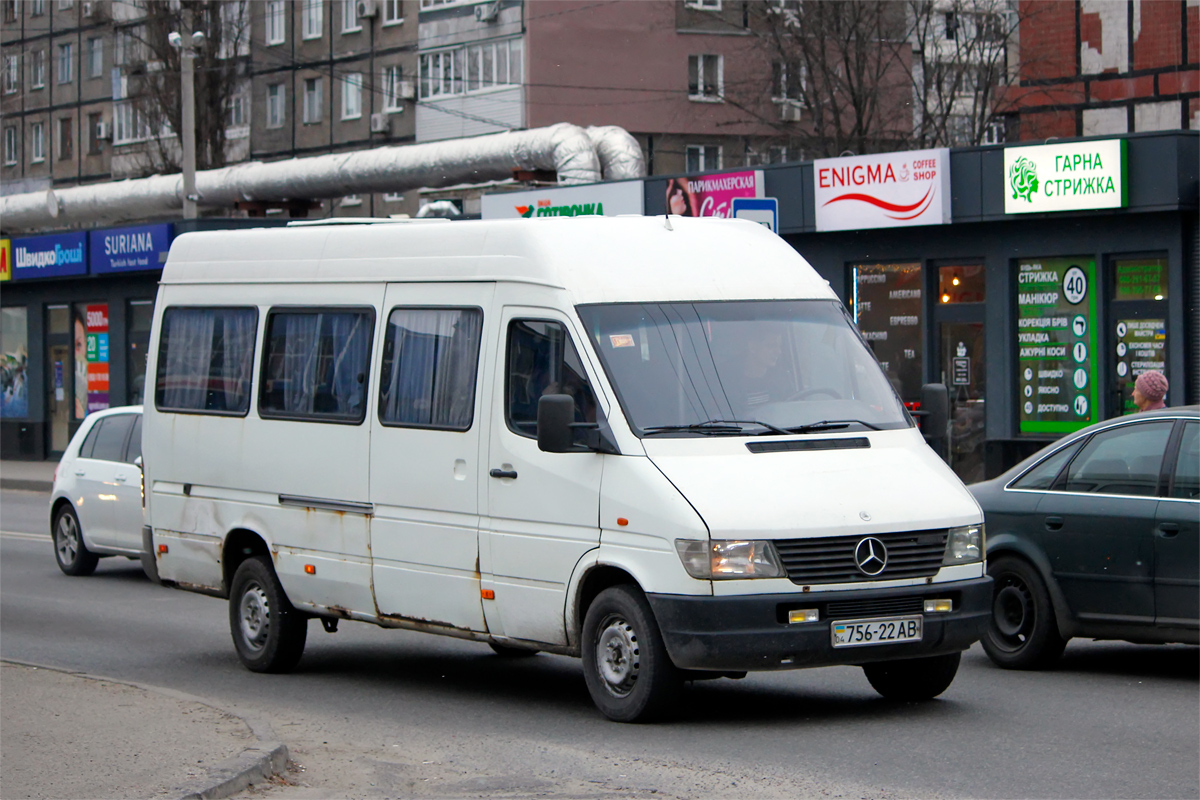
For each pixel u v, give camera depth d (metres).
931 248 21.11
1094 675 9.91
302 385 10.23
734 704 8.96
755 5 51.47
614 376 8.34
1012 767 7.25
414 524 9.30
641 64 54.47
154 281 33.56
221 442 10.77
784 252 9.42
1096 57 37.06
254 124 62.59
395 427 9.47
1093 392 19.69
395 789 7.06
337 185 34.28
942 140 46.53
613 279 8.70
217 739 7.57
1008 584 10.20
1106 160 18.78
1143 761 7.37
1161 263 19.02
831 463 8.22
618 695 8.23
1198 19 35.47
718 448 8.16
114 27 64.75
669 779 7.10
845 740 7.88
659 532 7.86
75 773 6.84
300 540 10.12
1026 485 10.20
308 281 10.30
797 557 7.80
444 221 9.70
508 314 8.89
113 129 67.69
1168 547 9.33
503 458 8.76
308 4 60.53
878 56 47.19
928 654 8.09
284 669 10.54
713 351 8.60
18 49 71.69
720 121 55.88
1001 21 44.12
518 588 8.67
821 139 46.53
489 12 53.69
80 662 11.09
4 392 37.91
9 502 26.67
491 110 53.78
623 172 29.70
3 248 36.78
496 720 8.71
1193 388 18.81
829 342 8.97
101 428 16.70
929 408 9.04
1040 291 20.14
